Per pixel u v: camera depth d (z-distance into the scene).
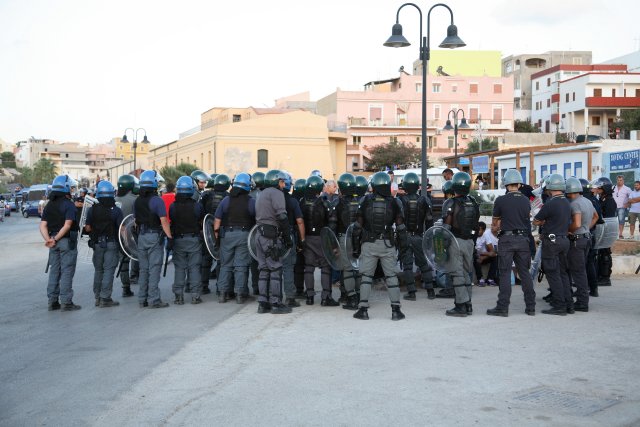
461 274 9.03
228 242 10.24
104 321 8.99
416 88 75.75
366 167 68.19
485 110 77.12
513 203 9.04
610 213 10.79
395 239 8.86
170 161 65.69
